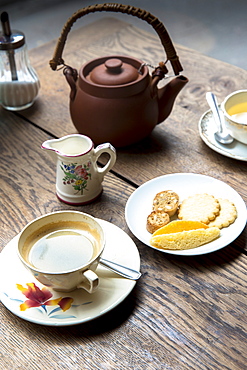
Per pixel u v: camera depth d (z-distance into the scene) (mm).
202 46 2428
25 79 1142
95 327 776
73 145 944
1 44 1101
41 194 969
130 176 993
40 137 1088
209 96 1078
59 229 830
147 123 1026
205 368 732
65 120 1126
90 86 996
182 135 1070
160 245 842
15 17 2691
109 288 798
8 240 891
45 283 779
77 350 755
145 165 1012
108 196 960
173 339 761
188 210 896
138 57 1295
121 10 968
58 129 1105
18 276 818
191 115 1115
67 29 998
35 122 1125
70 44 1354
